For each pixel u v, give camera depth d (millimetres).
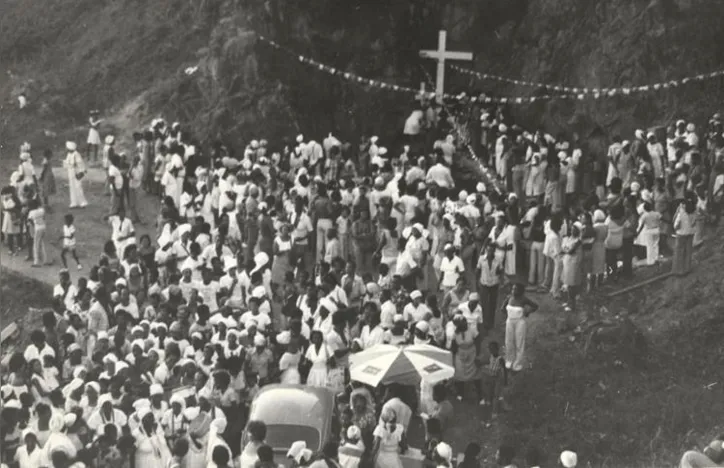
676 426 25219
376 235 31531
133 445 20734
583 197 35844
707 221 31953
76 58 46781
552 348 28297
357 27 42281
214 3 46438
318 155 37406
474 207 31375
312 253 32312
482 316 29344
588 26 39719
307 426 21734
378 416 23766
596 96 38594
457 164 39938
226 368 23125
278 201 33406
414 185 32344
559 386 26812
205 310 25656
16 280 32062
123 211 35656
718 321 28141
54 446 20016
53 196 38125
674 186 32062
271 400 22344
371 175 36094
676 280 29938
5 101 44906
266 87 40688
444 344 26469
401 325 25375
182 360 23594
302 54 41344
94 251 34219
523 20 42219
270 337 25156
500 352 28469
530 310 27391
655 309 29359
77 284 29297
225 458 19078
